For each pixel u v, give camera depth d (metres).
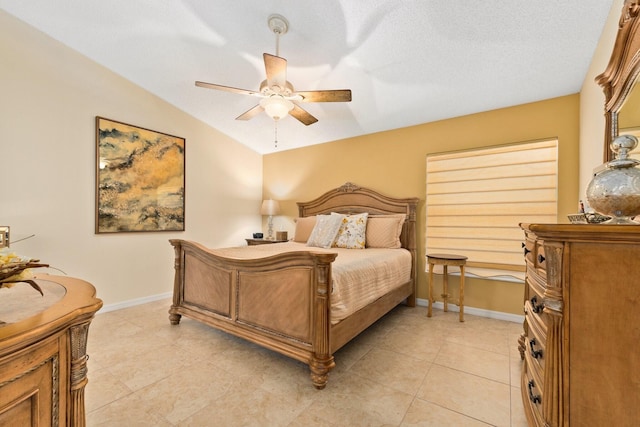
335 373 1.97
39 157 2.69
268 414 1.55
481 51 2.30
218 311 2.45
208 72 3.07
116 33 2.66
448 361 2.14
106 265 3.14
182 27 2.51
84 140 2.98
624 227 0.84
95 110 3.05
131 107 3.33
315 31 2.29
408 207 3.52
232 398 1.69
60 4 2.40
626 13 1.31
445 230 3.34
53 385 0.75
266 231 4.98
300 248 3.22
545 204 2.79
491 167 3.07
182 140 3.83
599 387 0.90
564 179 2.72
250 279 2.21
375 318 2.46
